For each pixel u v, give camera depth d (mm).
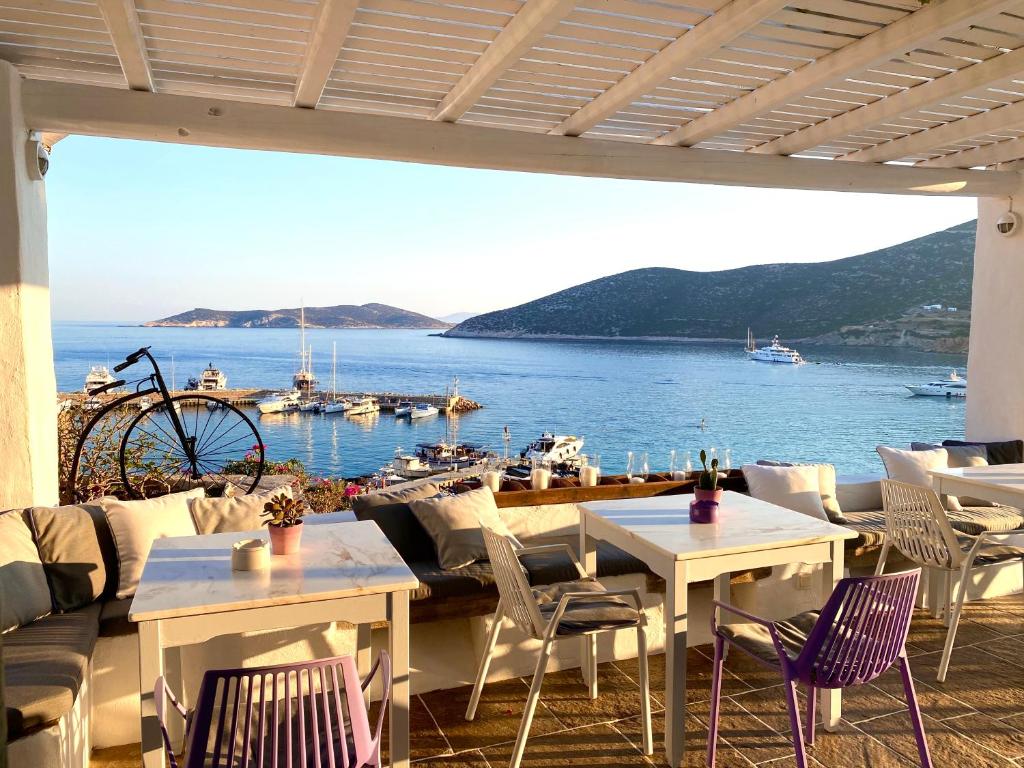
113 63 3498
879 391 53969
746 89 3969
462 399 60719
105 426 5238
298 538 2660
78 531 3059
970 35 3326
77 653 2525
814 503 4434
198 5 2902
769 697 3180
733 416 50219
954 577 4281
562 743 2816
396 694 2391
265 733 1831
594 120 4137
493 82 3496
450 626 3375
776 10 2771
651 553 2816
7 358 3479
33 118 3512
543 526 3992
